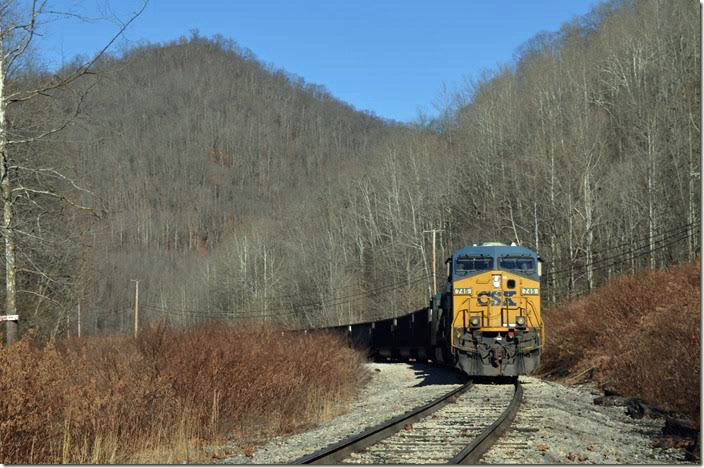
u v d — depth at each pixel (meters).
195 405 14.41
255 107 196.12
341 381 22.25
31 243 18.47
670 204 44.97
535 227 48.19
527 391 19.20
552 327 28.61
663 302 22.17
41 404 11.07
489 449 10.28
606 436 12.11
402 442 11.07
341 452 9.89
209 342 17.41
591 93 61.88
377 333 39.94
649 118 47.12
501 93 67.19
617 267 44.94
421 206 67.69
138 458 11.77
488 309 21.34
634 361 18.11
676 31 55.41
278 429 15.12
